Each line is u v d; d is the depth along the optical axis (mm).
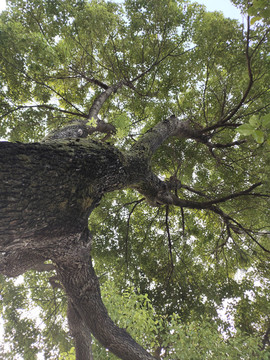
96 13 6512
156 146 3986
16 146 1516
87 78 6742
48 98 6699
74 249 2316
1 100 6062
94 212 7809
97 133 5391
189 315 6953
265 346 6027
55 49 5781
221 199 5934
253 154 6164
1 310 6613
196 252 8359
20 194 1456
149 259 7840
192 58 7504
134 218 8406
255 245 7957
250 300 7582
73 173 1835
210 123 6703
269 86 6223
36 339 6516
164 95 8016
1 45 5195
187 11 7141
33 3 6148
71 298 2848
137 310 4078
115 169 2385
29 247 1916
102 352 4664
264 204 6531
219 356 3645
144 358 2877
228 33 6578
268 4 1354
